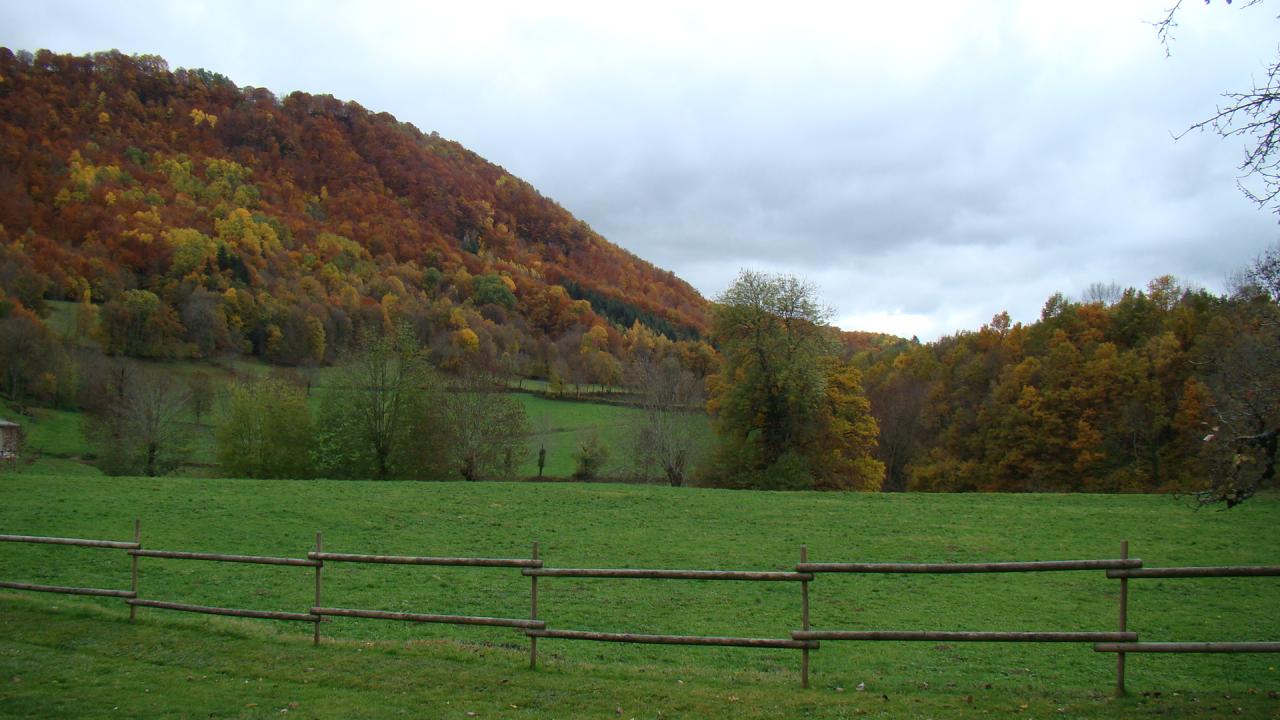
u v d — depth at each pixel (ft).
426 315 349.41
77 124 447.42
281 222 425.28
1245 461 37.50
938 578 72.64
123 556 75.82
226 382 244.42
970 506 107.04
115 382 221.46
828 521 98.07
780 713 33.94
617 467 224.74
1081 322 229.86
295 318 325.01
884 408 253.24
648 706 34.81
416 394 171.22
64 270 320.70
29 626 46.65
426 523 93.86
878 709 34.09
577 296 487.20
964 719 32.65
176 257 337.31
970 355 258.98
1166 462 184.96
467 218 533.55
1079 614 60.64
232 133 504.84
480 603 64.03
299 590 66.59
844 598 66.08
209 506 97.71
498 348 351.25
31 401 250.57
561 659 44.27
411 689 37.01
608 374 341.62
